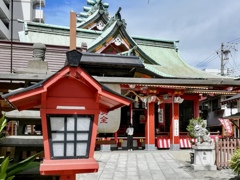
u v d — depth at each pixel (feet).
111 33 65.51
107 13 88.58
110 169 42.96
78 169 12.16
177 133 74.08
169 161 51.85
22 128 18.71
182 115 85.25
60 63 29.04
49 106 12.26
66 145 12.32
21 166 13.69
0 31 122.72
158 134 81.41
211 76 78.95
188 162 50.34
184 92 76.18
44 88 11.75
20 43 28.02
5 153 20.04
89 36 79.05
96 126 12.76
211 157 43.11
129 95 75.10
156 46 95.20
